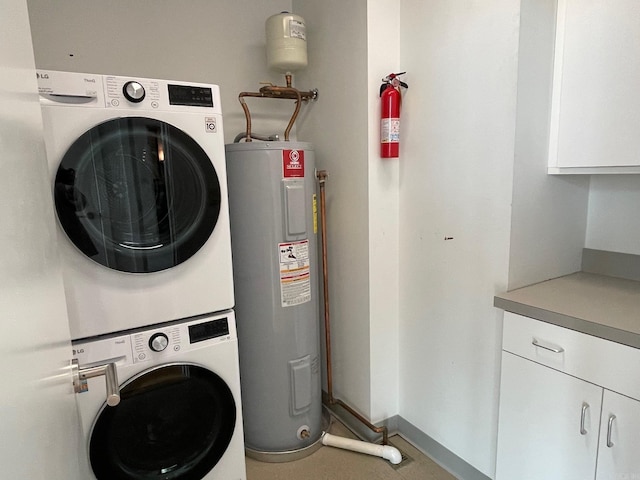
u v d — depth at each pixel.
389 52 1.86
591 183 1.80
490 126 1.53
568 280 1.69
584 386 1.25
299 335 1.96
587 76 1.44
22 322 0.44
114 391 0.81
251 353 1.96
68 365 0.79
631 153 1.36
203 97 1.48
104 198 1.33
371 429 2.04
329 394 2.23
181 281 1.49
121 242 1.36
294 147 1.85
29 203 0.54
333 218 2.15
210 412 1.57
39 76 1.20
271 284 1.88
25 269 0.47
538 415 1.40
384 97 1.80
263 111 2.34
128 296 1.40
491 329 1.61
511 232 1.52
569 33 1.48
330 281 2.24
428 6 1.72
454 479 1.82
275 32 2.01
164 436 1.50
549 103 1.55
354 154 1.95
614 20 1.36
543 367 1.36
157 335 1.44
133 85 1.34
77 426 0.90
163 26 2.03
